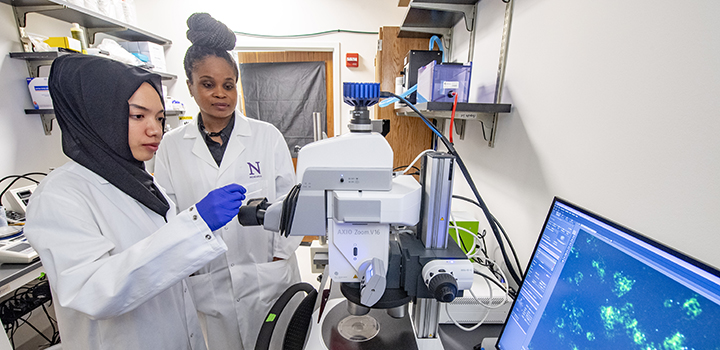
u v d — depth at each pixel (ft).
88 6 5.73
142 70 2.44
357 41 8.16
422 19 4.86
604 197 1.92
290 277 4.29
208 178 3.86
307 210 1.63
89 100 2.21
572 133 2.19
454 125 4.98
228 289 3.91
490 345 2.21
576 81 2.14
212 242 2.14
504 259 2.89
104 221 2.35
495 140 3.43
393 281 1.90
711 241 1.34
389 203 1.54
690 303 1.02
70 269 1.97
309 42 8.15
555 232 1.74
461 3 4.10
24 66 5.31
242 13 7.93
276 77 8.93
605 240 1.39
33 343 5.48
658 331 1.11
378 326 2.24
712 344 0.95
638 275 1.22
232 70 3.62
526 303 1.81
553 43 2.39
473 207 4.13
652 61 1.57
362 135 1.59
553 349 1.53
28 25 5.48
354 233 1.69
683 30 1.41
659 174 1.56
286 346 2.28
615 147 1.82
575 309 1.47
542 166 2.55
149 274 1.98
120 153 2.40
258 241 4.02
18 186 5.32
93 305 1.90
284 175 4.33
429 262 1.77
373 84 1.58
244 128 4.07
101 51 5.70
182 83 8.20
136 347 2.52
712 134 1.31
